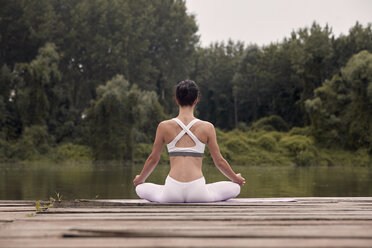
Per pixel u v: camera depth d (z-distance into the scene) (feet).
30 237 6.31
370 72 118.62
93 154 124.57
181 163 11.21
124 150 123.85
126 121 126.00
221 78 206.18
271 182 53.78
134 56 161.68
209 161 94.63
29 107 125.49
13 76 129.18
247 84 192.34
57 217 8.77
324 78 155.33
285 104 168.45
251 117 194.49
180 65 178.91
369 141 119.65
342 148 123.95
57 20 149.28
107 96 125.70
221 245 5.53
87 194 38.32
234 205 10.97
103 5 152.46
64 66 150.92
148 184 11.71
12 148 119.44
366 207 10.88
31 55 148.77
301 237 6.18
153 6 173.58
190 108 11.51
